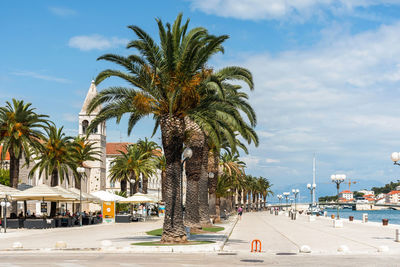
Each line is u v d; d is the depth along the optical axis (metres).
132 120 29.14
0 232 39.72
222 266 16.22
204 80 25.31
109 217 58.25
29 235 35.56
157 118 31.94
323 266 16.52
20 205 78.44
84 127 111.75
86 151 76.94
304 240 30.31
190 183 36.72
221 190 68.56
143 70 24.67
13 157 53.53
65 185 95.81
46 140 55.38
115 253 21.58
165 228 24.77
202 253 21.50
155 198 69.25
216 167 56.50
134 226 50.12
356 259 19.14
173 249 22.27
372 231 41.78
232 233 38.25
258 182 175.38
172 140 24.86
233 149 26.94
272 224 57.22
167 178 24.97
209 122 25.34
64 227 48.38
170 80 24.31
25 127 52.88
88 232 38.44
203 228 42.03
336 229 45.38
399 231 30.23
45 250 23.03
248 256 20.12
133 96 25.47
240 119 26.23
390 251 22.56
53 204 56.31
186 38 25.89
